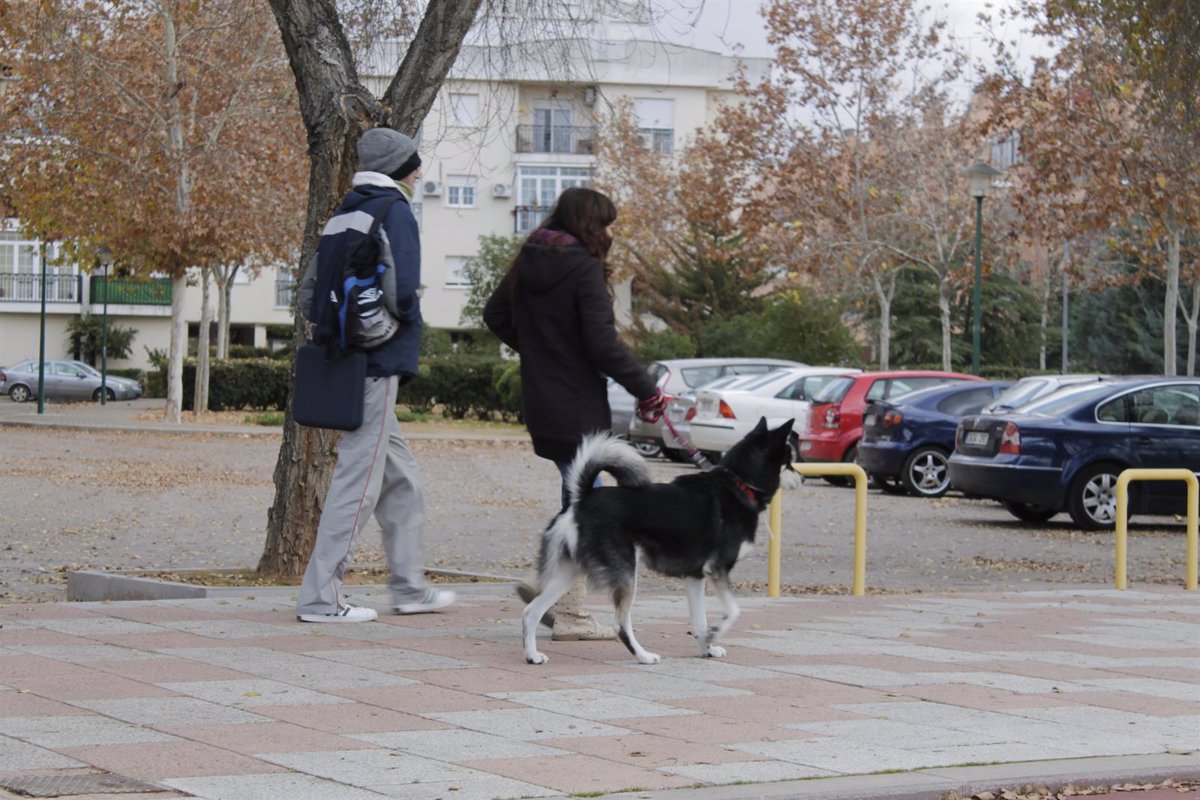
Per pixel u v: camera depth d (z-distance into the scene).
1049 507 17.95
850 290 47.75
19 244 61.56
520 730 5.77
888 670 7.41
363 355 8.05
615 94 57.53
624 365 7.49
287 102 36.22
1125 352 56.03
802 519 18.56
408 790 4.79
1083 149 30.38
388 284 7.98
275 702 6.15
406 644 7.70
